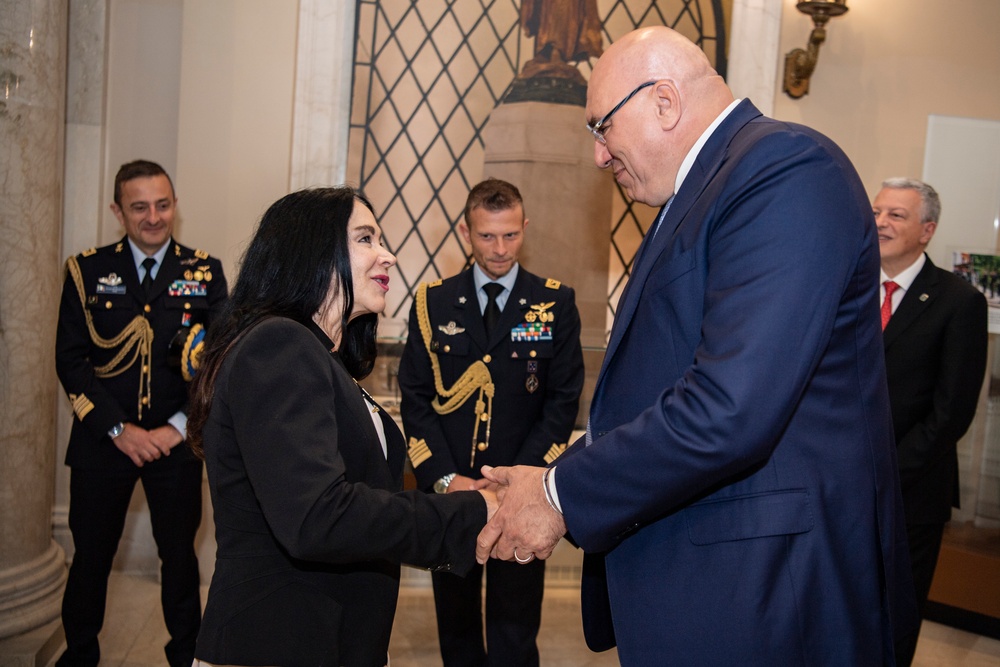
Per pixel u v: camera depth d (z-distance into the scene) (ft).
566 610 11.65
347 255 4.78
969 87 12.53
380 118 11.73
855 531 4.54
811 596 4.38
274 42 11.44
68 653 8.81
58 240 9.55
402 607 11.55
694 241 4.55
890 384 8.79
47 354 9.37
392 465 5.15
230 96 11.41
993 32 12.51
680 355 4.59
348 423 4.58
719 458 4.09
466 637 8.47
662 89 4.90
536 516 4.70
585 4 11.87
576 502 4.52
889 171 12.43
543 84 11.89
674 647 4.50
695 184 4.80
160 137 11.73
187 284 9.39
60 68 9.47
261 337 4.37
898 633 5.03
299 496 4.09
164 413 9.06
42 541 9.59
